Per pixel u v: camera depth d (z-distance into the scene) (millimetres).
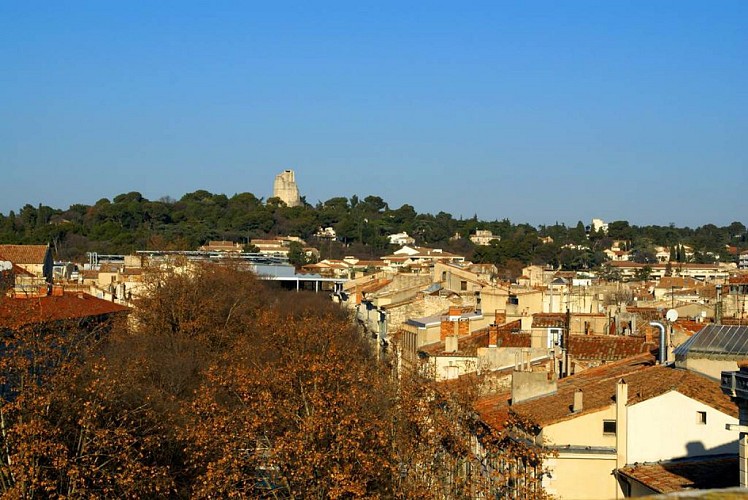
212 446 61844
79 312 110375
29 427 57500
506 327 94000
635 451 50906
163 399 83750
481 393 68625
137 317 126688
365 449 58688
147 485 64125
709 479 46000
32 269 178000
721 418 50469
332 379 67562
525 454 50531
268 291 181375
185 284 131750
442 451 58594
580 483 50969
